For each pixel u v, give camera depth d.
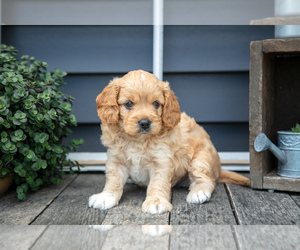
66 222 0.68
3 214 0.71
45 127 0.81
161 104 0.77
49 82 0.85
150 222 0.67
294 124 1.00
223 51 1.05
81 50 1.06
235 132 1.07
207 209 0.73
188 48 1.05
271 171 0.90
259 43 0.81
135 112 0.74
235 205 0.75
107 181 0.79
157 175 0.78
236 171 1.02
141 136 0.73
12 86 0.78
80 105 1.07
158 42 1.00
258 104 0.82
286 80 1.00
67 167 1.02
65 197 0.81
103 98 0.78
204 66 1.05
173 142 0.79
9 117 0.75
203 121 1.07
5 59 0.84
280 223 0.67
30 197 0.81
